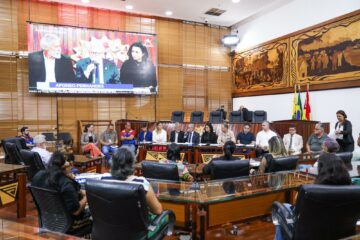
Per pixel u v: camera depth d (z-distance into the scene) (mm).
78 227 2168
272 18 8117
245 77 9258
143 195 1642
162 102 8969
